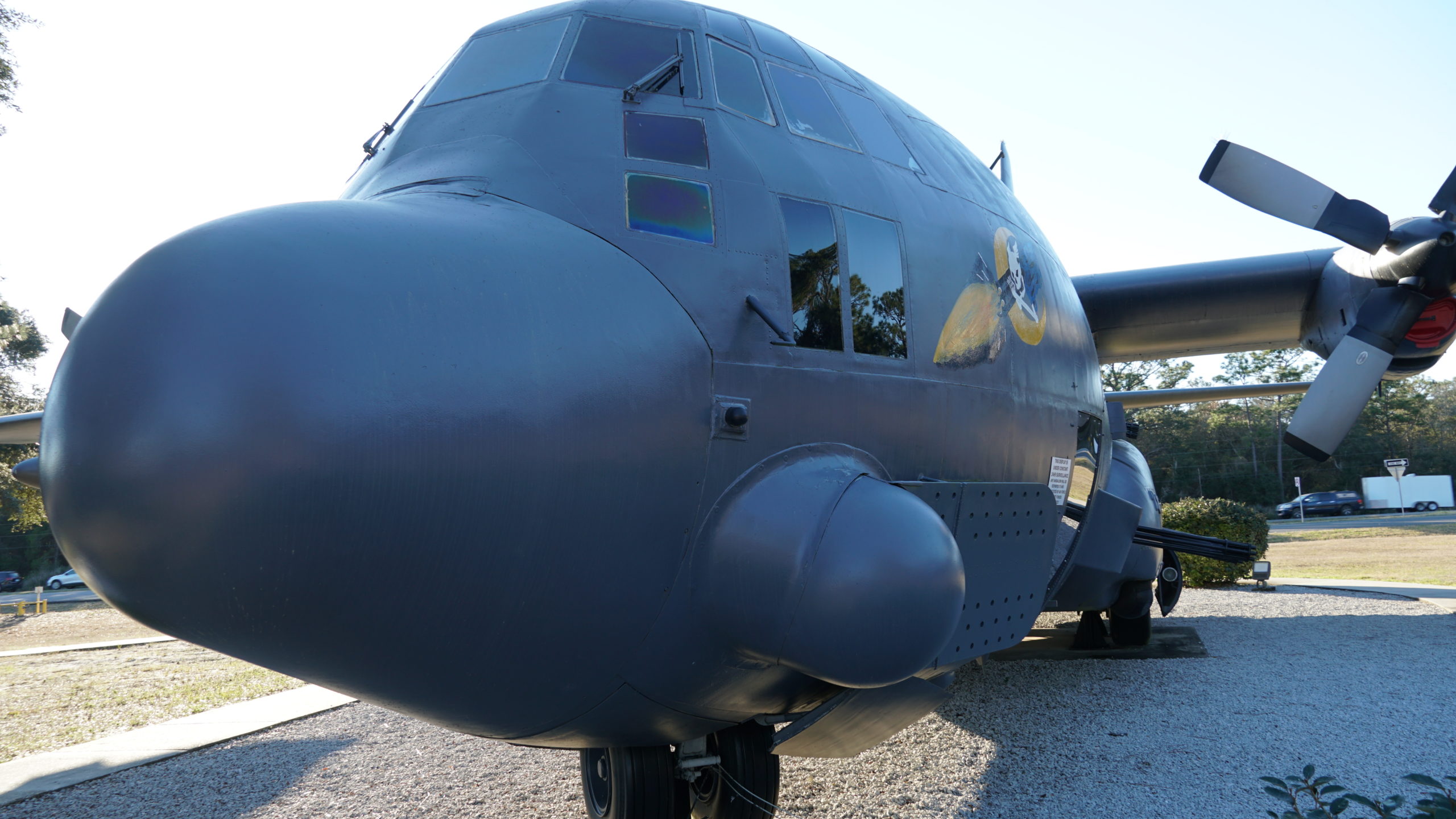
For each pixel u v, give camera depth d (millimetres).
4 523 56781
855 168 4070
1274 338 9727
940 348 3996
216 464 2180
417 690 2787
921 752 5812
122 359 2273
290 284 2404
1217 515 14070
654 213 3340
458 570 2555
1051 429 4805
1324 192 7305
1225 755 5391
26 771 6512
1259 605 11891
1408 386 62625
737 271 3361
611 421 2811
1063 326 5234
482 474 2520
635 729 3369
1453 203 7191
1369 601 11898
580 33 3951
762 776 3990
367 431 2330
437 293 2600
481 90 3879
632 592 2947
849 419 3521
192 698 9461
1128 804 4672
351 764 6375
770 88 4066
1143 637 9047
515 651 2803
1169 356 10438
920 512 3238
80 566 2338
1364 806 4551
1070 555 5496
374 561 2404
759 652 3047
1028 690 7418
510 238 2951
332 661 2562
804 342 3469
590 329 2855
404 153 3756
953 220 4402
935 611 3053
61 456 2268
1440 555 20359
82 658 13148
